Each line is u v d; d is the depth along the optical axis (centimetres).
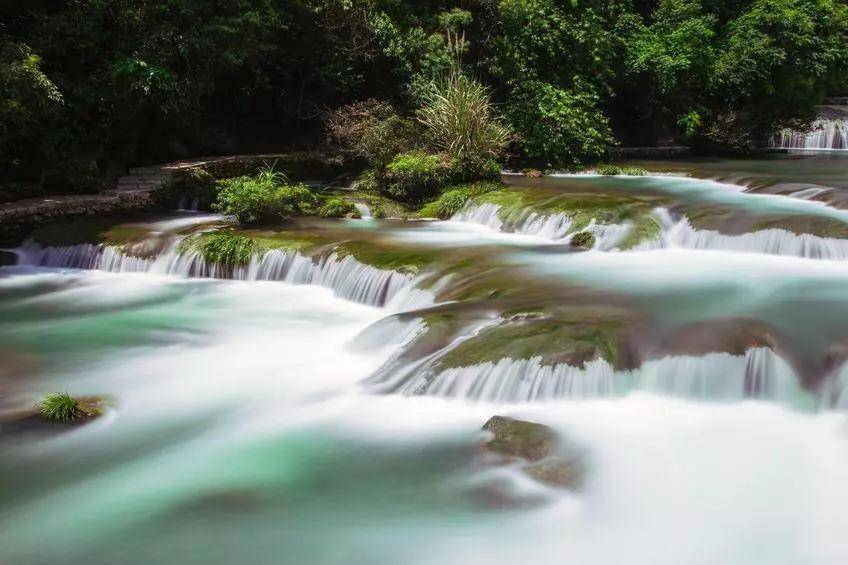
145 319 1148
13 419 803
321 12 2253
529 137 2297
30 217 1498
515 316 907
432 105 2061
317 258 1297
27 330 1104
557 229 1445
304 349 1005
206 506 638
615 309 930
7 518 626
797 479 639
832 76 2984
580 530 589
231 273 1346
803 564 546
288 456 717
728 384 762
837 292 1009
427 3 2477
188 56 1900
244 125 2305
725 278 1103
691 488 631
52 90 1544
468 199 1708
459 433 735
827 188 1538
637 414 741
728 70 2756
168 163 1977
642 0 3025
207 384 900
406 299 1137
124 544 589
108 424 797
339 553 571
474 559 562
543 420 738
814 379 748
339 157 2075
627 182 1978
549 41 2412
